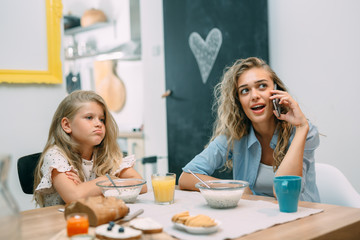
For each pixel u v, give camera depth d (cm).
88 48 495
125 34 454
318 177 167
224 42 302
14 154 198
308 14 285
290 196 98
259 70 148
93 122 145
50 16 210
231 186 113
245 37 295
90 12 468
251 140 154
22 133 201
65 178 130
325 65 277
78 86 482
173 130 337
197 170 150
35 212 109
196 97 317
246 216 96
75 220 83
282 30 303
